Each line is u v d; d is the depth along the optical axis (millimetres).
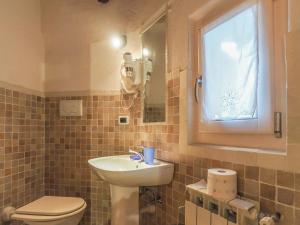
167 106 1663
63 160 2244
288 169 858
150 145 1852
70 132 2238
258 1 1074
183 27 1521
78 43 2254
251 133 1103
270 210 918
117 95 2150
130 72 2008
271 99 1007
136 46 2080
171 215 1574
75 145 2225
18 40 1952
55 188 2250
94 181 2174
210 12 1378
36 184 2148
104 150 2164
